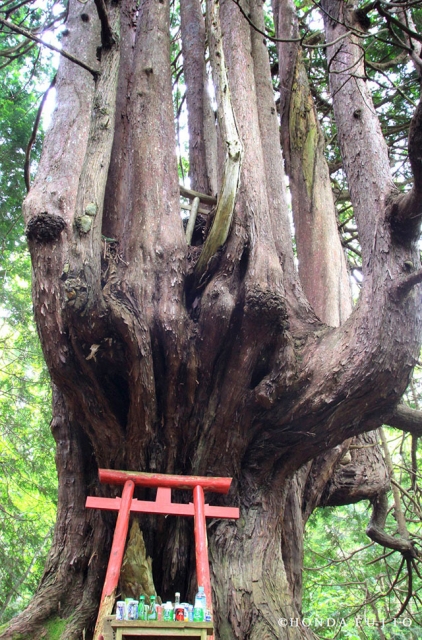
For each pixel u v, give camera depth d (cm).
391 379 428
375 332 421
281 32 742
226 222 455
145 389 421
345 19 530
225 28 652
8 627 424
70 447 501
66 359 408
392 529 915
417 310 429
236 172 444
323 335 467
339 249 634
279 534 461
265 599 404
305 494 536
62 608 445
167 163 529
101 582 453
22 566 913
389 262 427
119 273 455
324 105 864
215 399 455
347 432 458
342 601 948
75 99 504
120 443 443
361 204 459
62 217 424
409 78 809
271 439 463
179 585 443
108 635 258
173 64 950
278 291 443
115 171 557
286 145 701
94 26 555
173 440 453
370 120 486
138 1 705
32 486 965
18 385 1038
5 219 887
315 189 660
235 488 459
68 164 460
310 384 438
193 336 446
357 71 508
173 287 455
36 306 411
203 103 756
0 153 862
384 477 580
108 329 404
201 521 371
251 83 610
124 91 605
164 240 476
